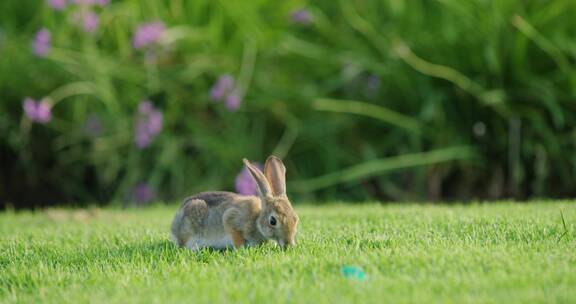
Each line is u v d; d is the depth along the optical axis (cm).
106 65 1394
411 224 834
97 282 566
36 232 912
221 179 1386
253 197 730
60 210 1233
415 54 1379
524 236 710
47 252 745
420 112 1373
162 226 921
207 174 1389
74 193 1421
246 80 1391
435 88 1386
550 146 1310
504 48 1332
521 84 1335
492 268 542
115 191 1412
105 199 1421
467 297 459
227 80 1360
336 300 464
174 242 751
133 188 1379
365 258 589
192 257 655
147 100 1421
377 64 1387
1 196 1408
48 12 1430
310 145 1421
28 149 1409
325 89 1420
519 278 505
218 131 1416
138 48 1386
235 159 1395
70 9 1416
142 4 1462
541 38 1281
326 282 517
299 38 1477
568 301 446
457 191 1373
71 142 1401
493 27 1327
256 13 1448
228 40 1467
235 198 725
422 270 544
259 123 1426
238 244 704
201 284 525
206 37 1433
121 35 1428
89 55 1388
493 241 689
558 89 1325
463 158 1345
